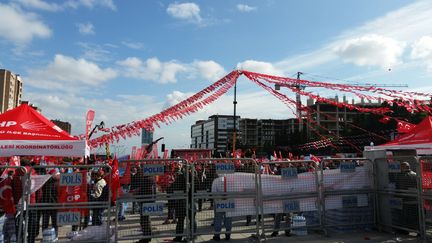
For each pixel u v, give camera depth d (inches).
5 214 307.3
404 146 478.9
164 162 354.9
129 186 350.6
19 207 307.1
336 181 389.4
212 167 357.7
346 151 2407.7
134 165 343.3
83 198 320.2
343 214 389.4
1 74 4879.4
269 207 361.7
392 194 378.6
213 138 5383.9
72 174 318.3
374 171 402.0
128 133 470.0
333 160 390.3
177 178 347.3
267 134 6259.8
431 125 463.2
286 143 3818.9
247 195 357.4
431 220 340.8
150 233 338.3
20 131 323.6
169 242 343.9
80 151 325.1
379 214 395.2
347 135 2409.0
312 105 3799.2
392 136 947.3
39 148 318.7
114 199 325.4
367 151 423.8
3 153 312.2
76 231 322.3
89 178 342.6
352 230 390.6
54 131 336.5
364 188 399.2
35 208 307.3
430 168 351.9
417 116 1573.6
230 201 353.4
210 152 1300.4
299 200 372.2
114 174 324.2
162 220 385.7
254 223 422.3
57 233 326.3
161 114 497.4
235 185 356.5
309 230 394.9
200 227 370.3
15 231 305.4
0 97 4864.7
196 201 365.4
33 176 312.5
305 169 413.4
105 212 327.0
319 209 375.2
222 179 354.9
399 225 371.9
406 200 364.5
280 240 354.3
